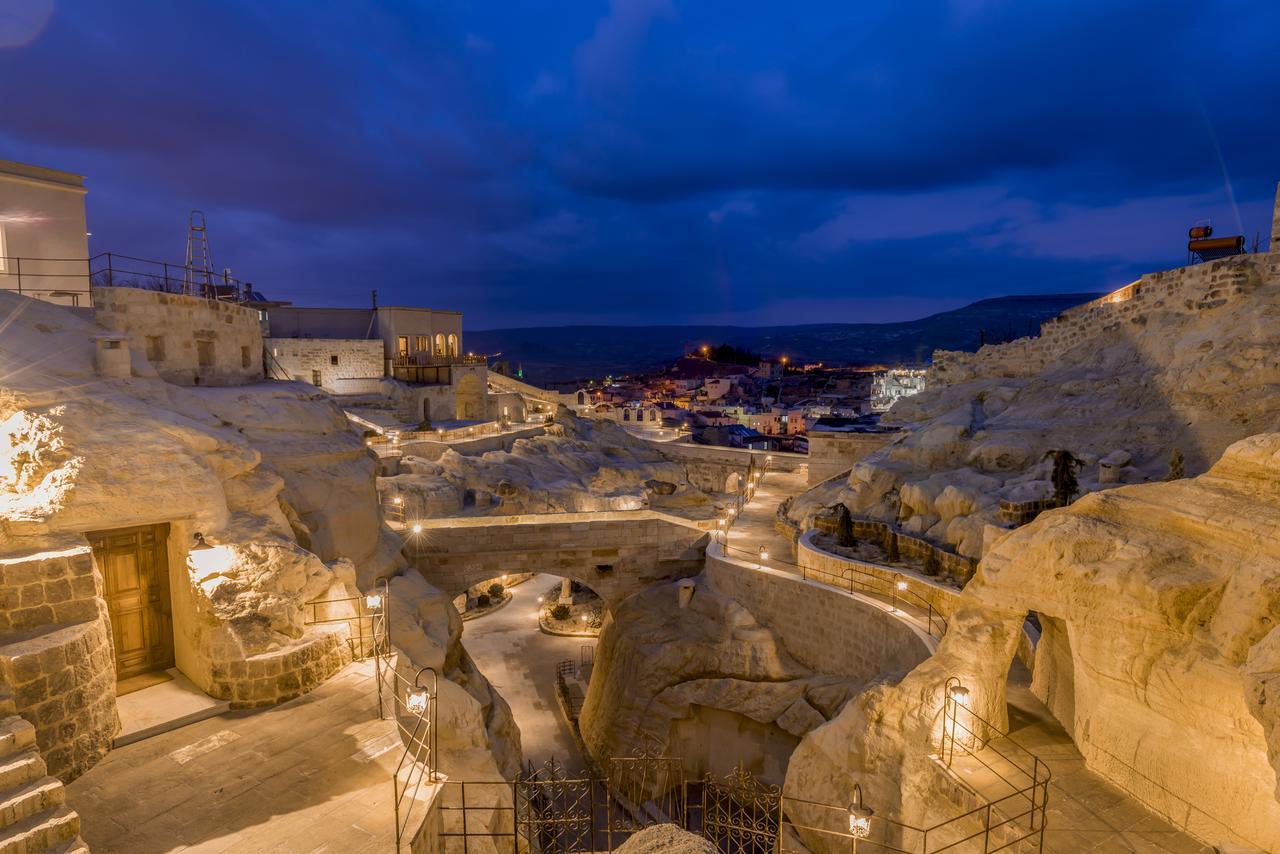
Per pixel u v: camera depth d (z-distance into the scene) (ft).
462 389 184.14
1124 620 36.91
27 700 32.42
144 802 32.40
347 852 29.27
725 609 84.48
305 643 43.86
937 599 65.98
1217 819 33.17
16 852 25.89
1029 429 85.20
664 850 20.95
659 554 98.48
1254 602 31.71
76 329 51.52
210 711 40.42
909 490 85.40
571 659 121.19
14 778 27.99
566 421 181.47
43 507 37.86
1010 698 50.42
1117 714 38.65
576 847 64.80
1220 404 70.79
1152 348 83.05
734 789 72.23
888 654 65.67
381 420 151.23
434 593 71.20
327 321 175.22
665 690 83.41
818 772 53.98
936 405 108.68
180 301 62.08
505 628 135.95
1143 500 39.63
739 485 141.49
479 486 121.39
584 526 96.37
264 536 46.91
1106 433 77.92
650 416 312.71
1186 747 34.71
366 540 67.92
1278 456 34.50
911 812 44.16
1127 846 33.81
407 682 44.73
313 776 34.71
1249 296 74.95
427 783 34.42
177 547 44.09
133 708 40.29
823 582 77.97
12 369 41.73
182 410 52.65
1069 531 40.57
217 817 31.42
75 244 71.67
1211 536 35.91
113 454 41.16
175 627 45.34
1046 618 49.14
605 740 87.71
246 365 72.23
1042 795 38.14
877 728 49.01
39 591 35.04
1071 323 99.76
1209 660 33.06
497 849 43.75
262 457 53.78
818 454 121.90
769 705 76.74
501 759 68.74
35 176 68.33
